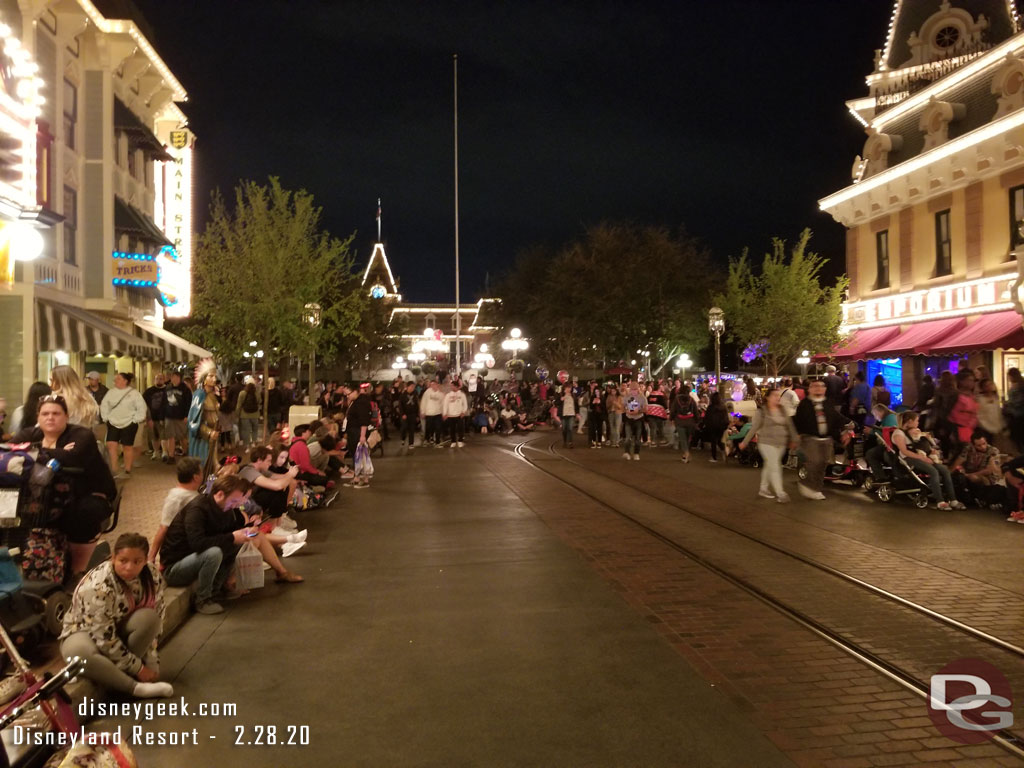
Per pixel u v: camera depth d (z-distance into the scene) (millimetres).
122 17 21859
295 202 26016
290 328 24906
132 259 21344
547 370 54156
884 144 29906
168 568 8039
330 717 5457
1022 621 7316
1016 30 28062
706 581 8828
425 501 14531
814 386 14398
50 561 6750
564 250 50344
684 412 20688
